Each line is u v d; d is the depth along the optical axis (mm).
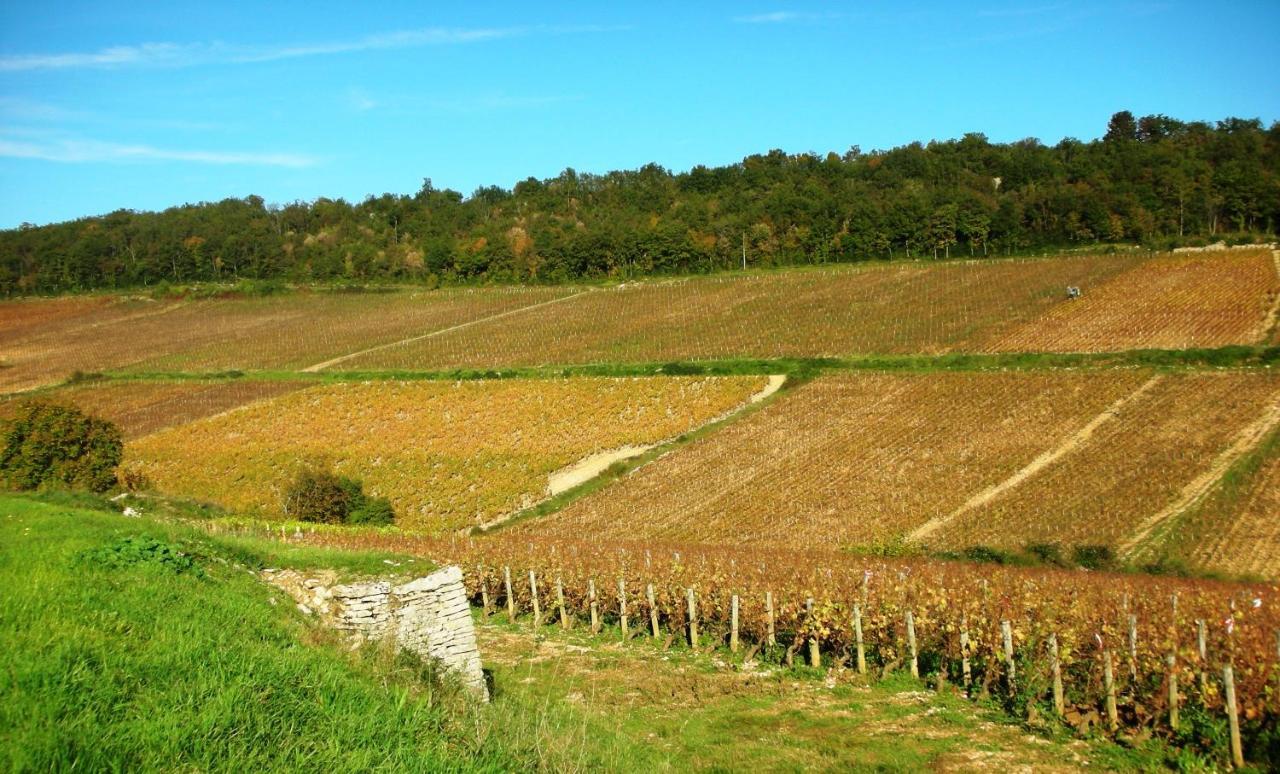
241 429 75500
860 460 53812
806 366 73125
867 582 22062
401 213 181375
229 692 9797
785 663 21188
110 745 8289
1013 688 17203
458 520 52562
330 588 15398
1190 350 63750
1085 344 68875
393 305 124500
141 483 58656
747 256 129375
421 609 15539
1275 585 32281
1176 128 170375
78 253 146750
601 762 12188
